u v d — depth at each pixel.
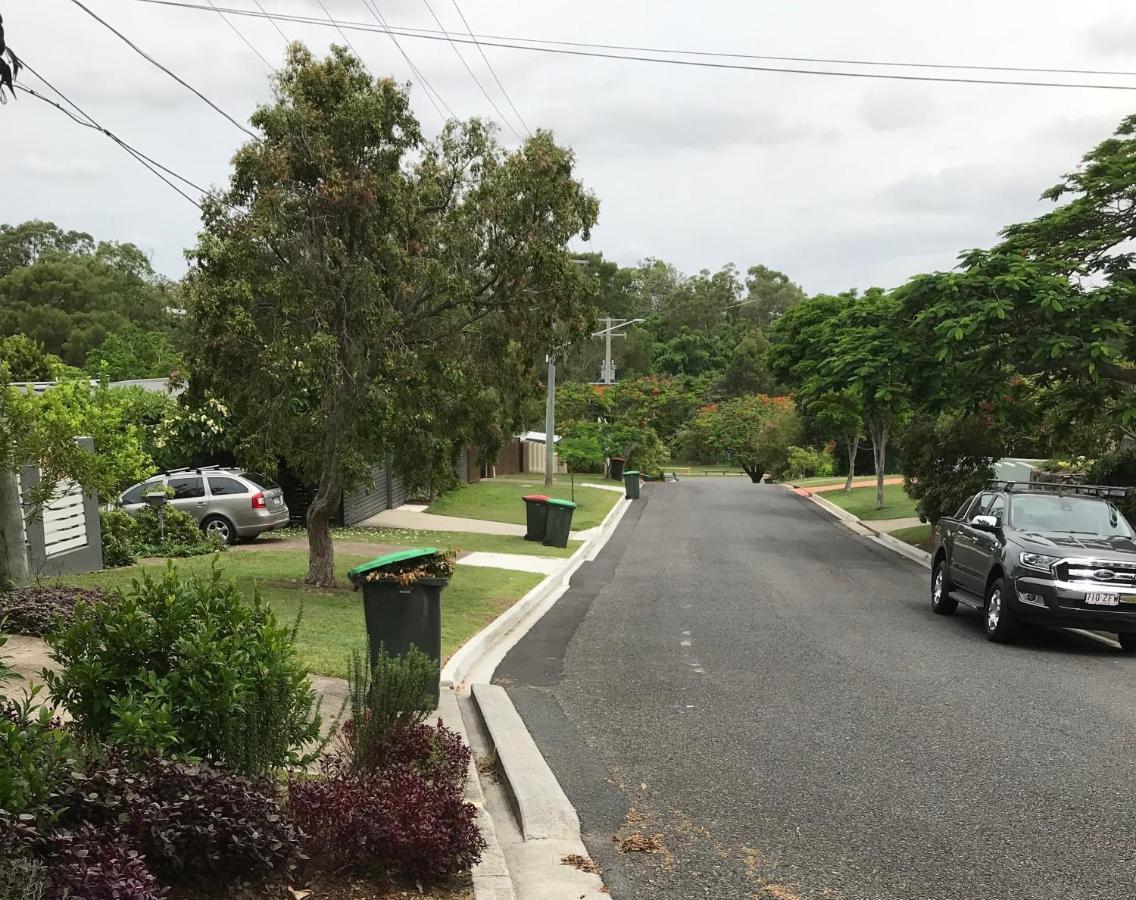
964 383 21.70
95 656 5.27
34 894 3.32
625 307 107.38
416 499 33.62
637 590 17.86
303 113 13.51
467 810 5.06
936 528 16.66
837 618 14.80
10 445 10.82
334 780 5.24
